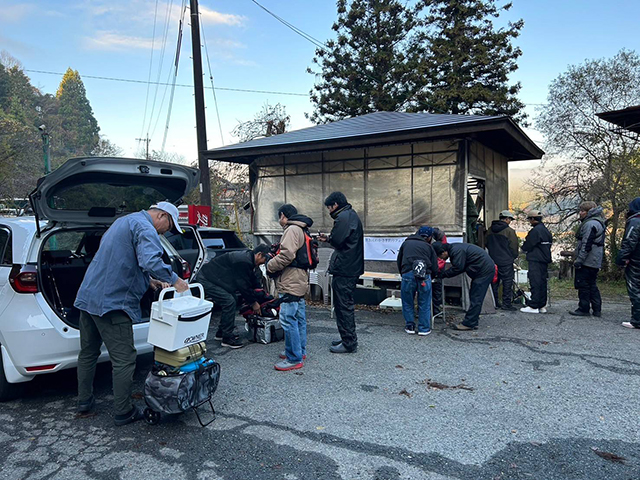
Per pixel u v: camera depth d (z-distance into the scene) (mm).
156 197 4188
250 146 7328
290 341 3967
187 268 4211
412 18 22438
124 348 2918
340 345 4508
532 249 6160
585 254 5746
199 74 10602
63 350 3139
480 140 7066
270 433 2820
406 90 21594
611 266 9219
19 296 3119
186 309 2773
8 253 3480
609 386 3496
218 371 3076
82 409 3121
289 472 2385
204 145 10617
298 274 3951
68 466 2486
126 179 3734
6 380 3279
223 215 14516
